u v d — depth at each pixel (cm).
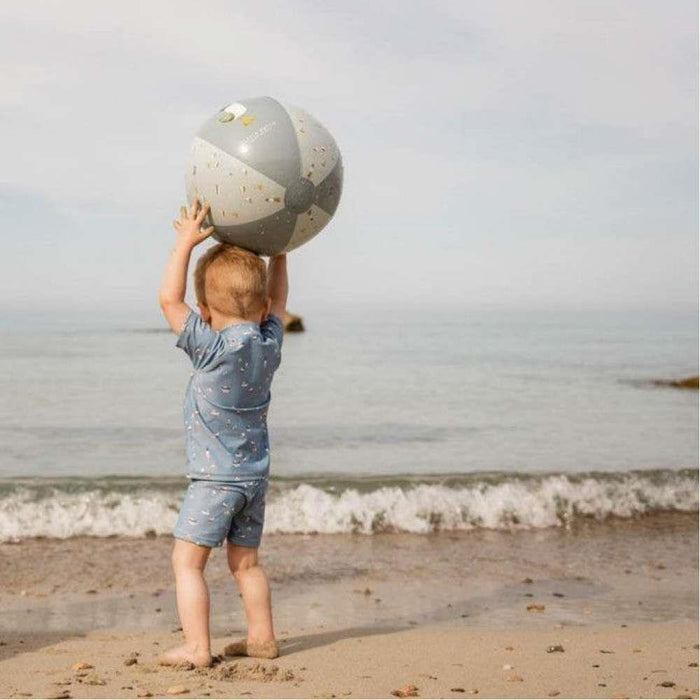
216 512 395
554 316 15238
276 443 1431
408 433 1560
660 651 446
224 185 385
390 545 752
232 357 391
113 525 782
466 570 668
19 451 1321
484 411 1894
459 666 405
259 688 355
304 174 389
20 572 634
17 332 5869
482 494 887
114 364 3033
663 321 12100
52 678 369
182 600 394
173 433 1521
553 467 1245
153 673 377
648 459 1327
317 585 615
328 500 848
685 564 702
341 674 383
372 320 11412
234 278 395
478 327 8625
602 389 2417
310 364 3297
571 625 517
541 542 776
